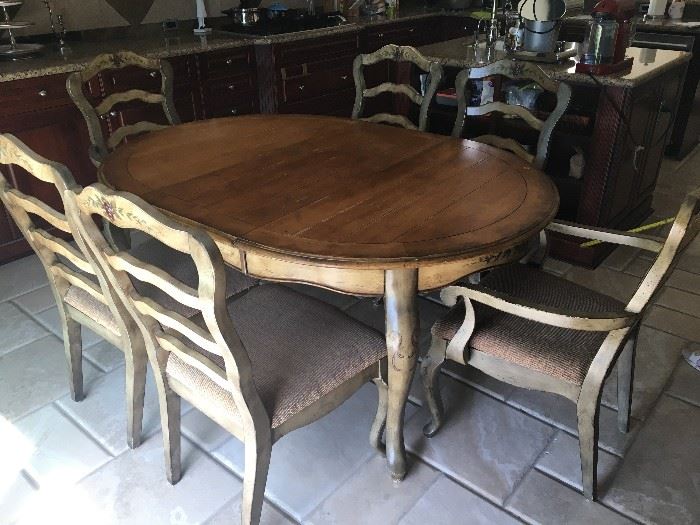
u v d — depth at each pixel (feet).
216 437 5.58
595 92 8.46
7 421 5.78
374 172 5.31
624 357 5.15
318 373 4.26
